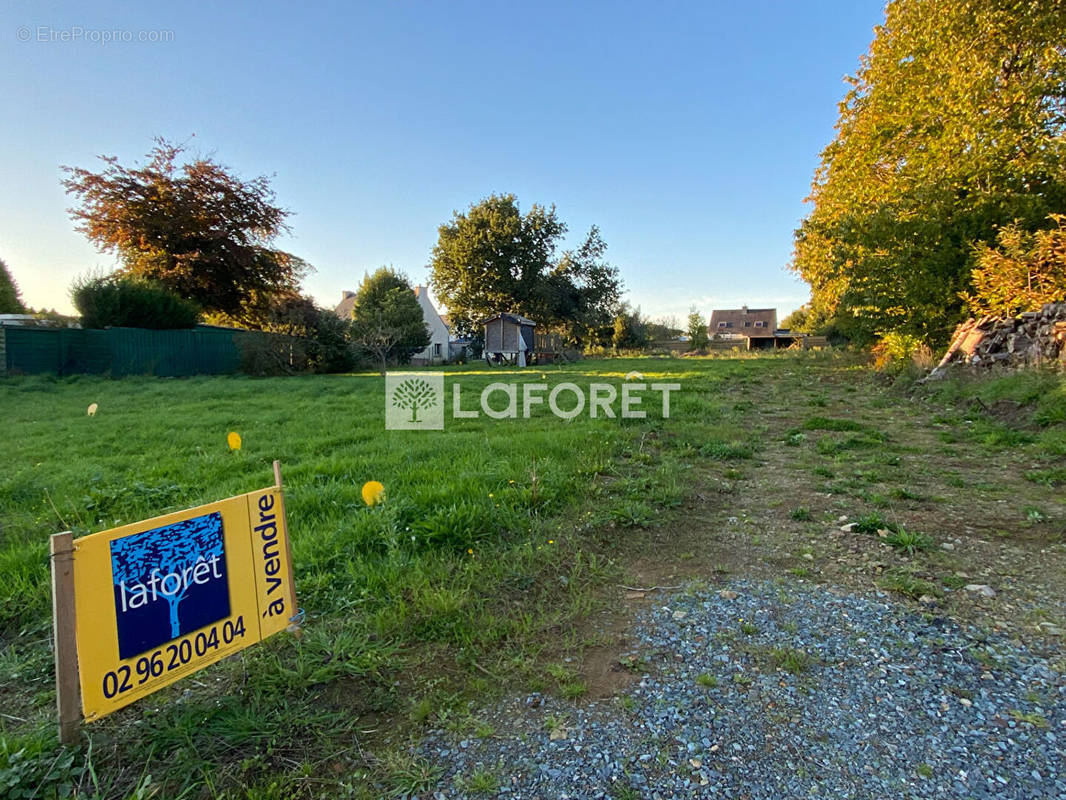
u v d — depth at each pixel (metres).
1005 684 1.93
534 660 2.15
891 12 13.62
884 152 13.96
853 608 2.50
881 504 3.88
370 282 31.56
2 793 1.48
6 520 3.75
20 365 14.77
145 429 7.20
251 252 22.34
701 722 1.78
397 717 1.83
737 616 2.46
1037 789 1.48
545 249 40.75
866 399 9.41
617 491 4.28
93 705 1.58
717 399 9.68
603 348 40.09
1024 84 10.59
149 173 20.50
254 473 4.86
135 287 17.47
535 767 1.61
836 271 13.35
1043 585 2.64
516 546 3.18
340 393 12.10
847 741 1.68
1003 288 9.52
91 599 1.60
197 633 1.85
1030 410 6.45
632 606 2.59
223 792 1.52
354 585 2.71
